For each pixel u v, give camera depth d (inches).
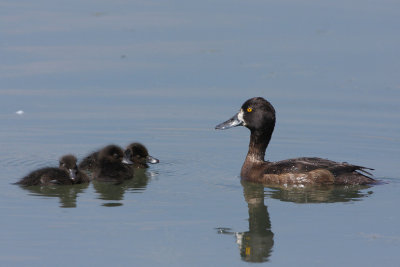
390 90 798.5
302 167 522.0
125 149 578.6
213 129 684.1
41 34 1010.1
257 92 797.9
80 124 685.9
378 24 1096.2
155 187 517.0
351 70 876.6
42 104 747.4
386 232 423.2
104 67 880.3
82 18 1113.4
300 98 776.3
